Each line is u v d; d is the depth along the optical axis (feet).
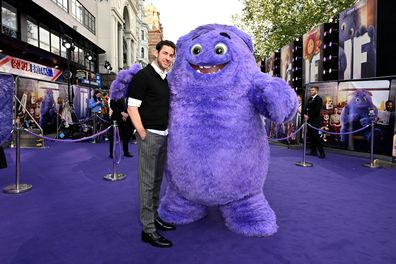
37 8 56.13
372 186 17.29
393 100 23.73
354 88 27.04
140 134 9.50
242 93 9.89
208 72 10.10
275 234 10.64
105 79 91.15
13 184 17.12
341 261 8.86
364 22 28.43
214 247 9.66
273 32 69.77
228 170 9.64
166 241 9.74
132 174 19.97
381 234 10.76
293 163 24.41
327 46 34.60
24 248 9.57
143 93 9.55
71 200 14.48
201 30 10.88
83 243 9.94
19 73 44.32
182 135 9.86
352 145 27.45
